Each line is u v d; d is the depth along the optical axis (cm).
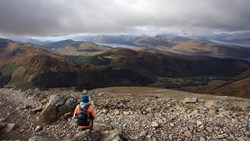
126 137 1659
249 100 4088
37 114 2425
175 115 2000
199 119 1872
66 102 2286
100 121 1981
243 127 1714
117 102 2683
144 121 1898
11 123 2227
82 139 1401
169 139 1619
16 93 3547
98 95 3638
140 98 3048
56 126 2077
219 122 1805
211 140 1562
